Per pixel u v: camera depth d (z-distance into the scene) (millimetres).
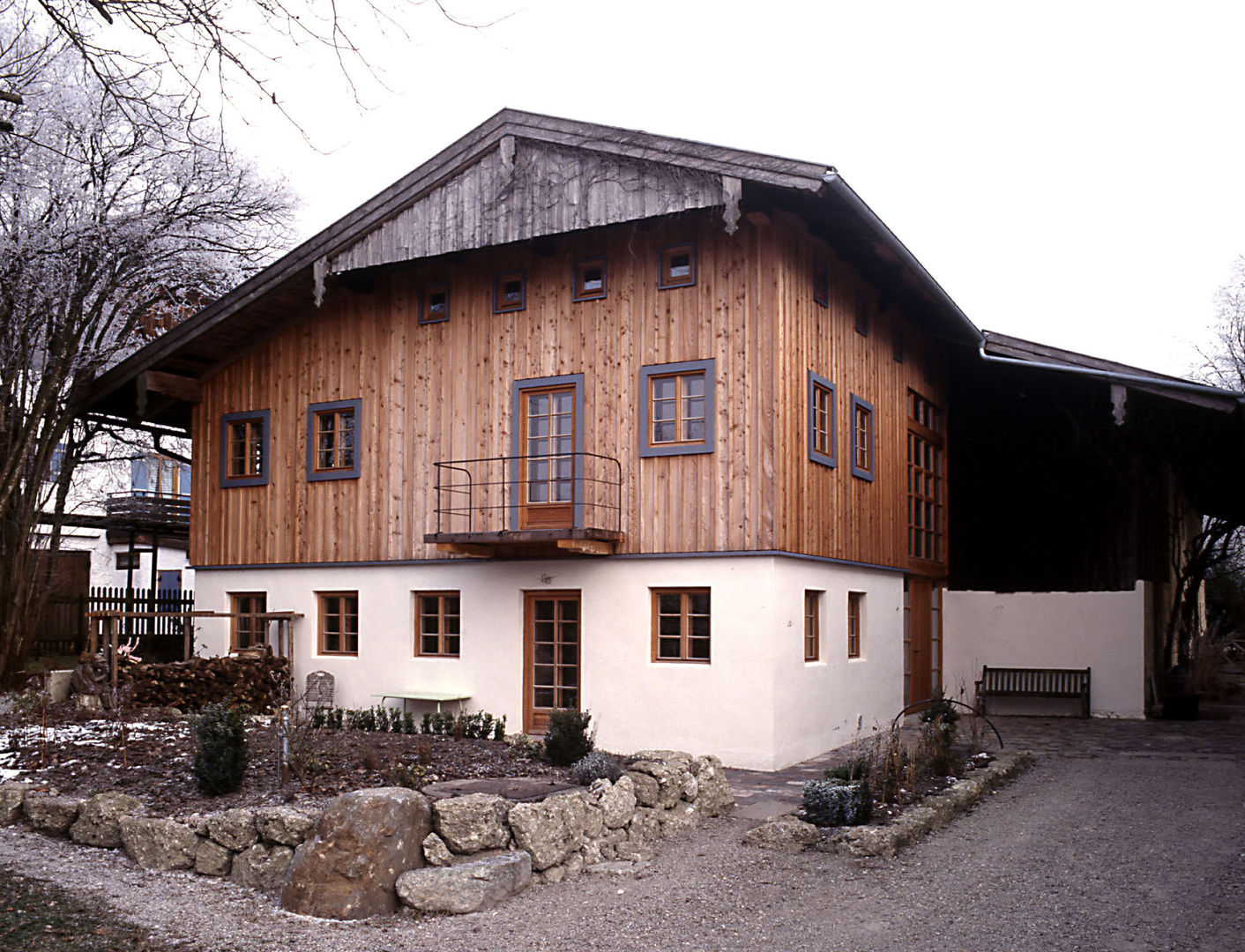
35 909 6770
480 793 7891
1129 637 18219
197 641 16875
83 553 26109
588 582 13484
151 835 8078
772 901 7211
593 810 8289
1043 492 19016
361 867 6992
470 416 14578
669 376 13188
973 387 19703
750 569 12445
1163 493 20531
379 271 15484
